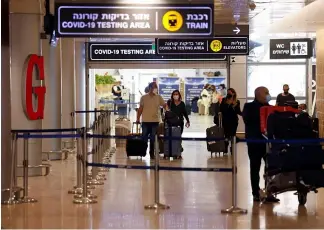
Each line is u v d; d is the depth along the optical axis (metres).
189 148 22.42
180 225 9.28
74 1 11.30
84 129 11.38
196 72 27.61
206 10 11.42
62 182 13.93
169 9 11.39
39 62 15.21
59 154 18.94
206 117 27.64
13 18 15.15
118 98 28.05
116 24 11.35
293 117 10.70
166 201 11.33
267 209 10.55
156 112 18.16
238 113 19.59
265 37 28.17
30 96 14.92
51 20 13.69
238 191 12.37
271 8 17.39
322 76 23.39
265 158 10.93
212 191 12.42
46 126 18.92
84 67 26.52
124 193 12.21
